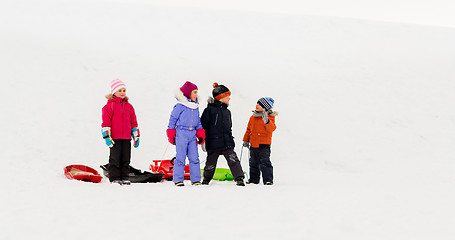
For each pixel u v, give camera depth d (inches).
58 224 163.0
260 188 240.4
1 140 344.2
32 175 270.1
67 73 523.2
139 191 221.3
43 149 341.4
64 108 432.8
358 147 408.5
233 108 481.7
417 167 360.5
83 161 335.0
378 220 171.0
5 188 223.1
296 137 426.3
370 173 345.7
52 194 208.7
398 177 324.8
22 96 442.0
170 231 156.5
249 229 159.3
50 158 324.8
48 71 517.7
